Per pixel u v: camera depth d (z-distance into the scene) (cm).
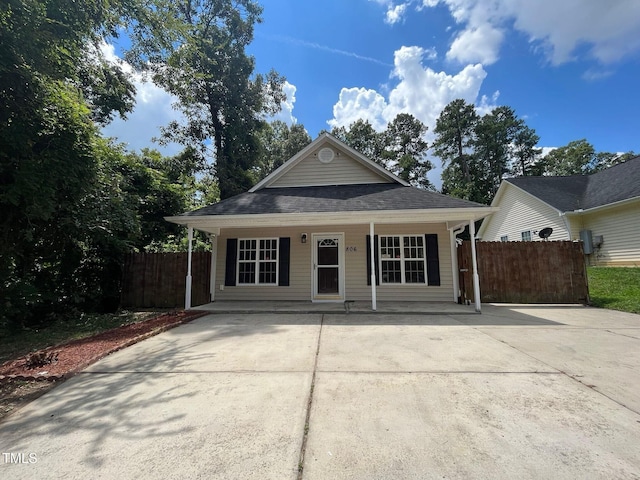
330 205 859
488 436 240
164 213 1187
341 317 735
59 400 317
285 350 473
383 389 328
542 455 216
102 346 499
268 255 1041
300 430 253
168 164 1858
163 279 1005
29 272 806
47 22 516
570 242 927
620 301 857
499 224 1986
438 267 981
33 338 609
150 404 303
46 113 613
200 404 301
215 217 821
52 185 620
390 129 3450
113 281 1012
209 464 213
